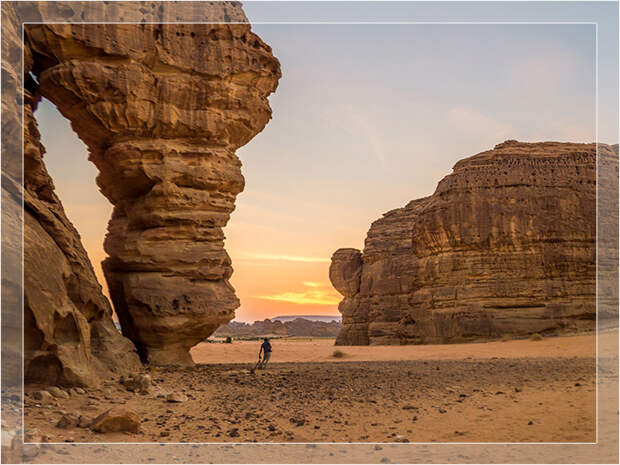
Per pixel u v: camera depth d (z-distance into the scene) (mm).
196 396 12062
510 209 38156
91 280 14664
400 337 42781
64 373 11281
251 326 130375
